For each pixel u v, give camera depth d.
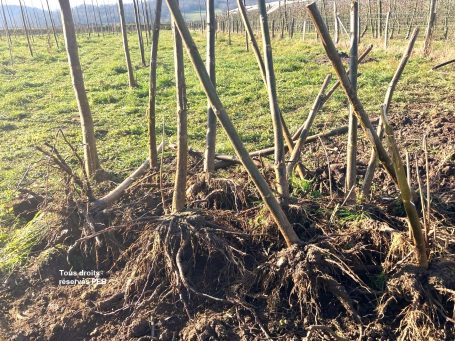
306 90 9.95
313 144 5.93
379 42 16.98
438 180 4.23
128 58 11.98
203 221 3.46
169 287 3.33
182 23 2.78
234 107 9.12
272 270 3.13
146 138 7.50
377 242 3.22
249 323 3.04
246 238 3.49
